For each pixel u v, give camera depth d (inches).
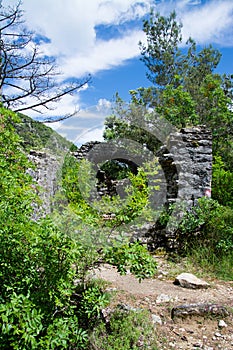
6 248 120.6
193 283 191.9
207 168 291.0
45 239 116.6
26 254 123.5
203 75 731.4
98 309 133.4
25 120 495.8
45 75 521.7
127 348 129.0
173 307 160.2
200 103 652.7
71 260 124.2
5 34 500.1
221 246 243.9
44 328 112.2
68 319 121.4
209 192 286.8
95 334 136.4
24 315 102.3
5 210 118.5
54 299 122.7
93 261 152.7
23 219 120.8
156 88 678.5
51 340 109.1
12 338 103.1
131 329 138.7
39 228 118.0
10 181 131.0
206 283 193.8
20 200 126.2
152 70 732.0
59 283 120.6
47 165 309.7
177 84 716.0
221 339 140.4
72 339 121.3
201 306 157.3
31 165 164.4
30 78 514.0
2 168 138.6
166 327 147.0
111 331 139.7
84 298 137.6
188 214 267.7
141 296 171.8
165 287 191.0
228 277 213.9
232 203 349.4
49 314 117.7
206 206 266.4
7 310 100.7
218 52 751.7
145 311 152.6
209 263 231.9
